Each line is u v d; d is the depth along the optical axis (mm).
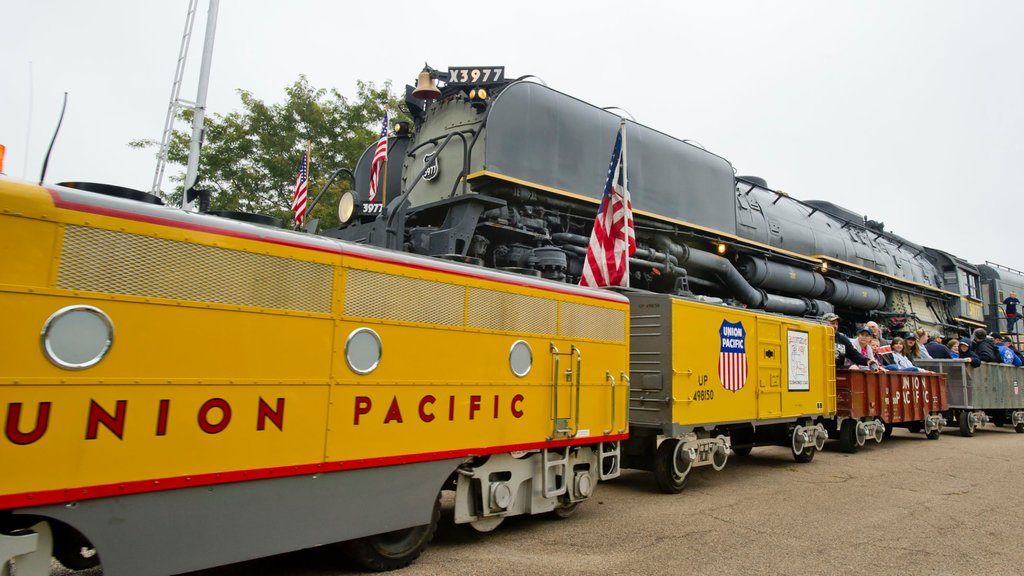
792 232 15953
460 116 9891
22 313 2877
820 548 5258
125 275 3193
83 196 3131
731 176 13273
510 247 9227
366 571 4441
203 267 3463
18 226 2902
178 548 3318
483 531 5375
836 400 11031
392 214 8188
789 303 15445
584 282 8109
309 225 8961
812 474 8852
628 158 10828
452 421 4680
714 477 8586
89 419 3029
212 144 17766
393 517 4301
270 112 18359
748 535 5605
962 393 14391
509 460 5301
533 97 9453
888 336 19391
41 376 2910
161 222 3334
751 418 8492
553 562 4742
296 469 3764
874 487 7898
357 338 4121
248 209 17578
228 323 3533
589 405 5910
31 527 3070
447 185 9773
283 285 3783
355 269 4148
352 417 4062
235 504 3535
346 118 19031
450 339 4711
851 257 18250
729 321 8250
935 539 5605
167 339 3305
